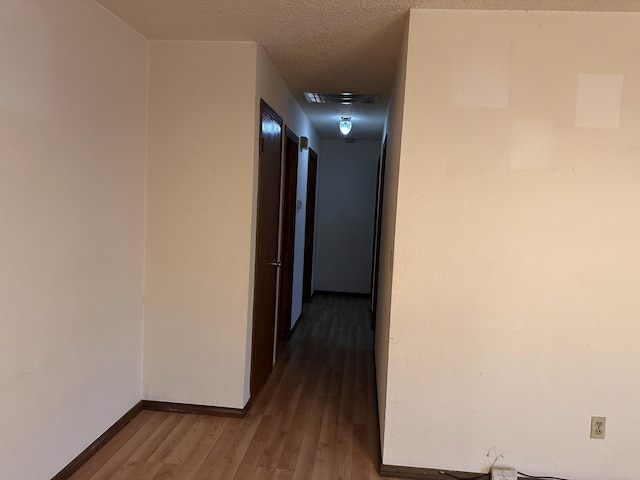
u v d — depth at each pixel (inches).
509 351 85.8
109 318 94.1
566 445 86.0
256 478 85.7
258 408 115.3
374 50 106.3
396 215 86.2
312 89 144.7
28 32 67.8
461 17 82.1
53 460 79.0
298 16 88.0
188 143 105.1
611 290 83.1
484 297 85.6
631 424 84.4
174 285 107.8
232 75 103.4
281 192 141.1
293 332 187.2
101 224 89.4
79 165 81.6
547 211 83.4
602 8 78.5
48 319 75.7
